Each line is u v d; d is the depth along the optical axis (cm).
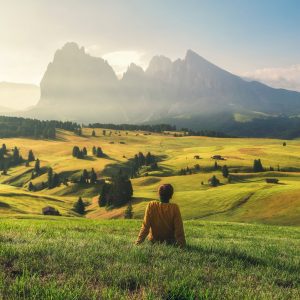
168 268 804
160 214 1072
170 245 1046
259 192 14075
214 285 714
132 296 625
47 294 598
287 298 670
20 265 759
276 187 15262
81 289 623
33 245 926
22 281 644
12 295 590
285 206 12575
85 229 2159
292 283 809
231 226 3847
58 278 703
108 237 1303
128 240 1227
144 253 927
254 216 12331
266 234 2867
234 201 13625
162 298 633
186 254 963
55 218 6819
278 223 11525
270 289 718
